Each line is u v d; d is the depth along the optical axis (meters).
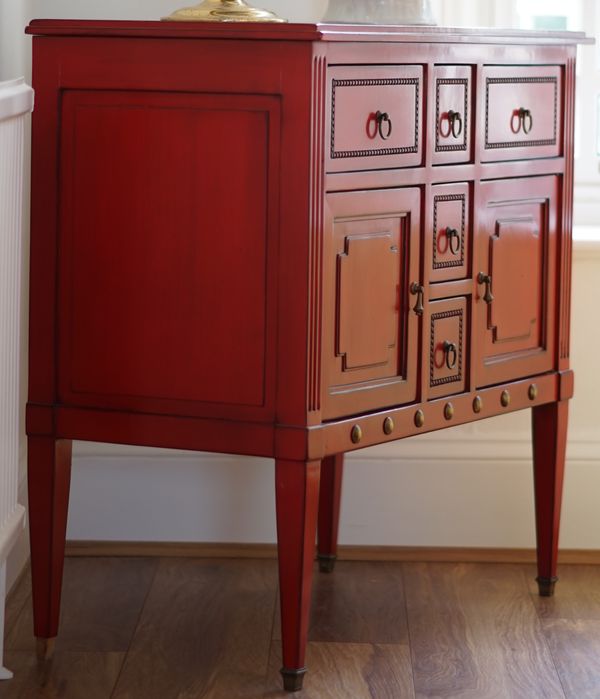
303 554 1.97
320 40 1.85
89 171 2.01
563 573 2.64
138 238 2.00
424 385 2.14
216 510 2.69
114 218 2.01
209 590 2.48
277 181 1.90
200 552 2.69
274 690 2.03
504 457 2.71
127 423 2.04
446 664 2.14
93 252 2.03
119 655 2.16
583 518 2.72
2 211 1.79
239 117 1.92
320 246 1.92
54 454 2.08
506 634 2.28
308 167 1.88
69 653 2.16
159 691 2.03
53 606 2.13
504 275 2.27
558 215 2.37
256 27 1.87
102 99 1.99
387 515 2.72
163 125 1.96
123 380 2.03
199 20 2.06
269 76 1.88
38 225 2.04
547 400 2.39
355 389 2.03
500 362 2.29
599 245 2.64
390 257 2.05
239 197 1.93
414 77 2.04
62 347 2.06
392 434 2.09
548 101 2.31
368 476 2.71
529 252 2.31
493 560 2.71
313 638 2.25
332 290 1.96
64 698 1.99
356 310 2.01
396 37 1.97
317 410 1.95
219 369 1.98
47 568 2.11
